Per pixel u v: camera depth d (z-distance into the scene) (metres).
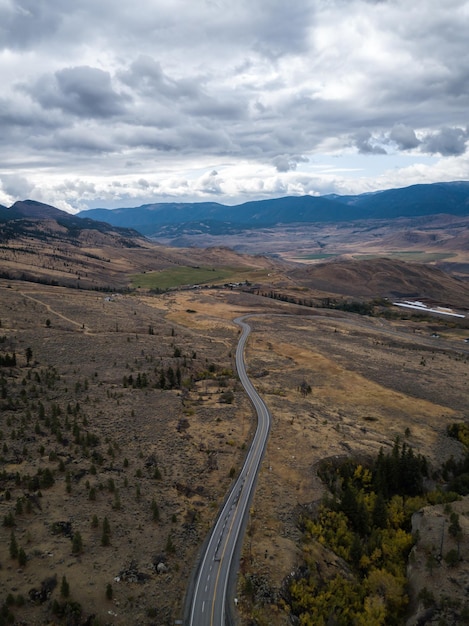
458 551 62.62
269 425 104.12
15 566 51.59
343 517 71.31
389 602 56.97
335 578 58.72
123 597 49.75
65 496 66.69
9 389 104.94
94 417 96.94
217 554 59.22
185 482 75.69
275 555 59.72
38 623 44.94
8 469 71.94
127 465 77.88
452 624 51.66
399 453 94.44
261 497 73.62
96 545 57.03
